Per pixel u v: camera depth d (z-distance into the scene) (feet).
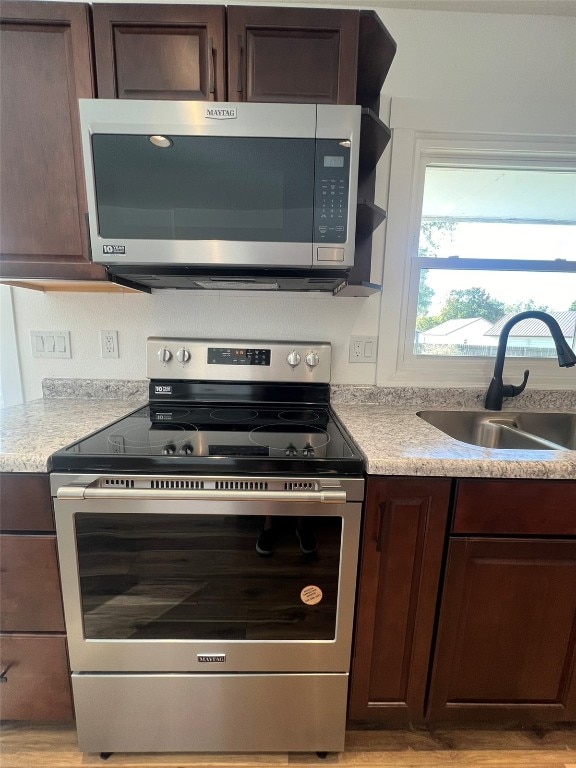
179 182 3.15
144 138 3.07
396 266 4.56
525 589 3.12
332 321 4.68
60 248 3.48
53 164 3.37
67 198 3.41
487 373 4.84
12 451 2.89
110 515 2.87
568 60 4.30
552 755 3.45
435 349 4.98
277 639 3.12
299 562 3.00
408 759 3.39
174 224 3.21
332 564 3.01
